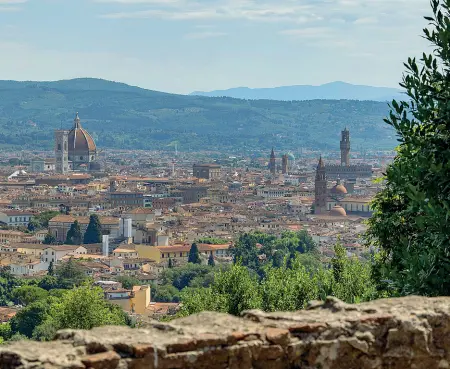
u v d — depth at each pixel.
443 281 38.03
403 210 44.38
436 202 40.84
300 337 24.50
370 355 24.77
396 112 44.38
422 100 43.91
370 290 57.38
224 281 69.25
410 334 25.00
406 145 45.72
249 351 23.64
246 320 24.84
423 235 40.72
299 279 67.19
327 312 25.62
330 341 24.50
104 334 23.20
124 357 22.56
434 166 40.91
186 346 23.05
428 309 25.78
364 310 25.69
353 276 65.44
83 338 22.73
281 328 24.34
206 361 23.27
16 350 21.91
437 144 43.19
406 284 38.56
